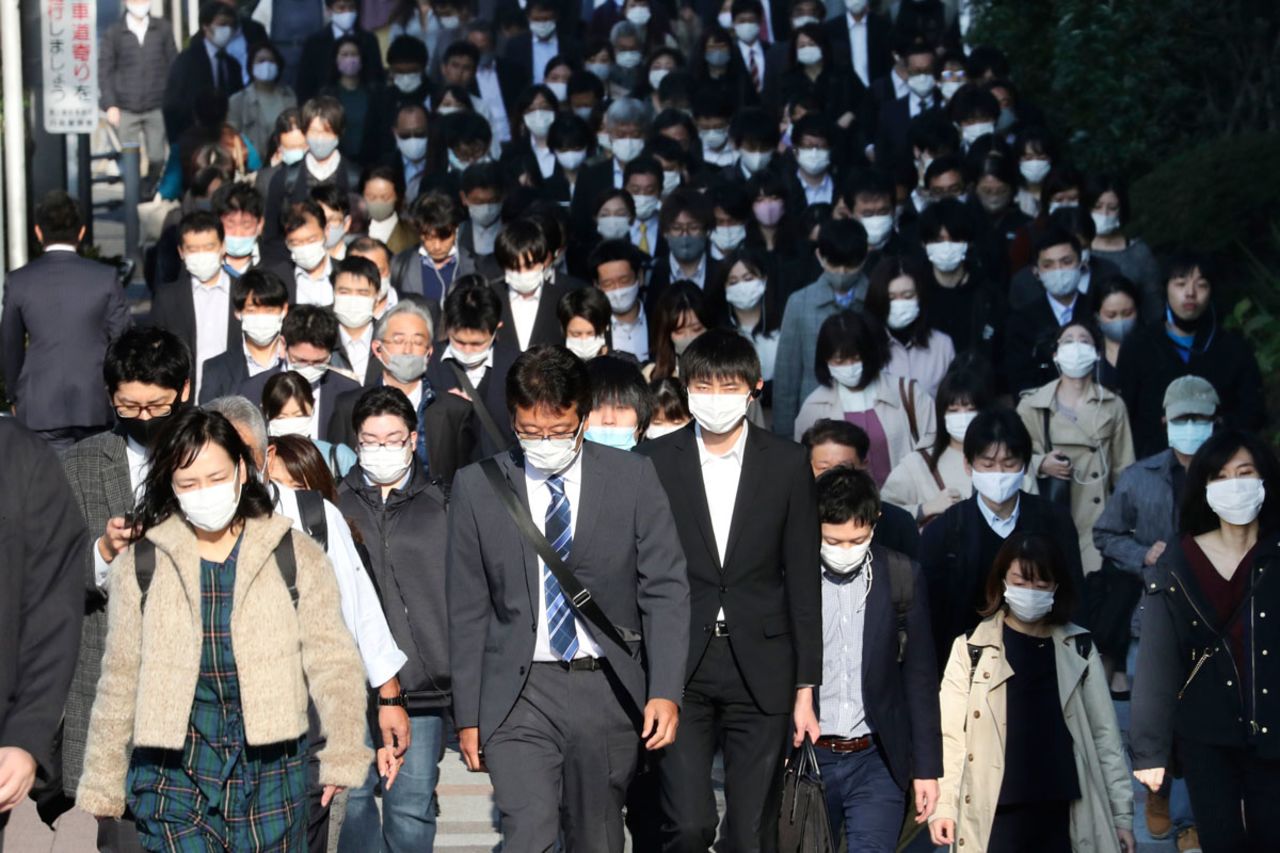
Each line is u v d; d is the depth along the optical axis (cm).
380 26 3256
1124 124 3034
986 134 2397
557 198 2570
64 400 1795
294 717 888
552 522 1011
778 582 1091
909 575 1123
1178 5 3022
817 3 3153
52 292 1791
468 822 1352
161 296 1822
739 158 2509
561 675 1007
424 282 1995
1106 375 1841
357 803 1105
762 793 1076
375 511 1159
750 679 1073
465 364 1579
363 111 2964
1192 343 1752
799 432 1697
